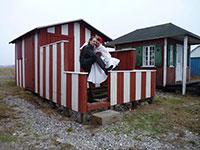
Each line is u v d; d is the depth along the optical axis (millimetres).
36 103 4426
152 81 4598
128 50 4410
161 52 7371
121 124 2922
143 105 4445
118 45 9336
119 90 3580
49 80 3957
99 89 4172
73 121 3047
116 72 3488
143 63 8273
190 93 6816
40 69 4523
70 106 3152
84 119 2920
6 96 5164
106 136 2410
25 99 4801
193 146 2164
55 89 3680
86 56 3346
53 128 2691
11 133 2463
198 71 14320
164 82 7301
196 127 2838
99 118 2846
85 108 2895
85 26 5594
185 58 6414
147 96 4438
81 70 5508
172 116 3475
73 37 5277
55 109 3877
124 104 4395
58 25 4879
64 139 2293
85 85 2869
